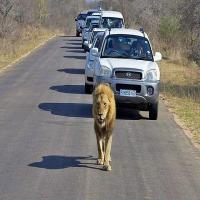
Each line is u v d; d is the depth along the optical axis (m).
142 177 11.41
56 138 14.56
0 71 30.52
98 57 18.95
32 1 71.62
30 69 31.56
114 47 19.19
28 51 43.97
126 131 15.84
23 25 62.34
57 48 48.38
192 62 37.50
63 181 10.93
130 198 10.05
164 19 47.09
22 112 18.11
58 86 24.67
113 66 17.83
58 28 82.12
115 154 13.16
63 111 18.45
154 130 16.20
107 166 11.76
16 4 57.94
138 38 19.55
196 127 17.00
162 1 59.72
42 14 78.69
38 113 18.00
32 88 23.81
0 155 12.79
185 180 11.37
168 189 10.71
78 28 69.25
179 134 15.84
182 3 40.28
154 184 10.98
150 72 17.77
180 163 12.67
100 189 10.50
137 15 61.25
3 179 11.00
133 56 18.92
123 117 18.08
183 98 22.86
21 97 21.22
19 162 12.23
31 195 10.05
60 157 12.70
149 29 51.12
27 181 10.89
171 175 11.66
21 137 14.59
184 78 30.55
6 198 9.87
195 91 24.42
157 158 12.99
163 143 14.58
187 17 36.47
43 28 76.31
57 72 30.34
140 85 17.62
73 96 21.81
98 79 17.97
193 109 20.38
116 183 10.92
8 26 47.50
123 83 17.61
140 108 17.91
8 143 13.93
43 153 13.02
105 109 11.72
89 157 12.77
